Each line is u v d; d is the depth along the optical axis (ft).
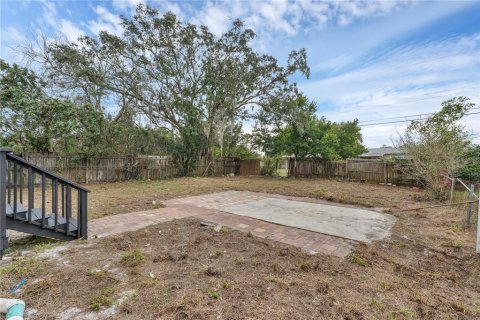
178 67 43.60
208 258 9.33
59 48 36.37
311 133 45.37
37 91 30.76
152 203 19.98
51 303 6.27
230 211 17.90
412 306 6.53
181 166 45.52
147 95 43.27
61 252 9.62
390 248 11.00
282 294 6.88
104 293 6.70
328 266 8.86
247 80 44.34
